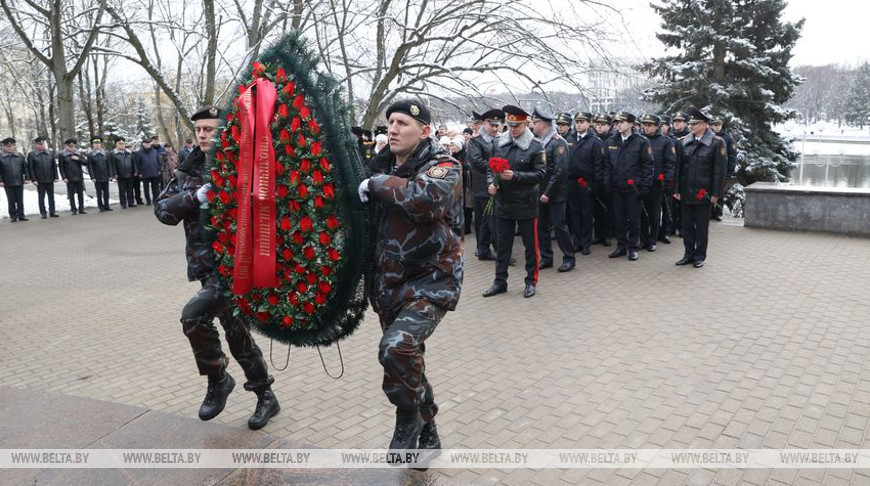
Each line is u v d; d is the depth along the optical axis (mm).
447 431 3855
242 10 15461
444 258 3041
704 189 7785
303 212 3051
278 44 3209
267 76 3186
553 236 10695
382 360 2883
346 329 3283
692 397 4227
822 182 28688
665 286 7188
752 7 19266
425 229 2996
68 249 11008
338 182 3025
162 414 3744
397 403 2969
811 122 60219
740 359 4887
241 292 3172
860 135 46500
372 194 2990
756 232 10375
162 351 5547
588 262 8664
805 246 9109
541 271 8211
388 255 3062
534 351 5230
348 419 4078
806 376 4516
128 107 43500
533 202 6785
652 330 5660
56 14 17797
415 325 2912
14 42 24359
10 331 6242
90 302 7324
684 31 19281
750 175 19516
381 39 14930
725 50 19203
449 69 13938
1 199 17812
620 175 8562
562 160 7770
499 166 6457
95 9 17375
